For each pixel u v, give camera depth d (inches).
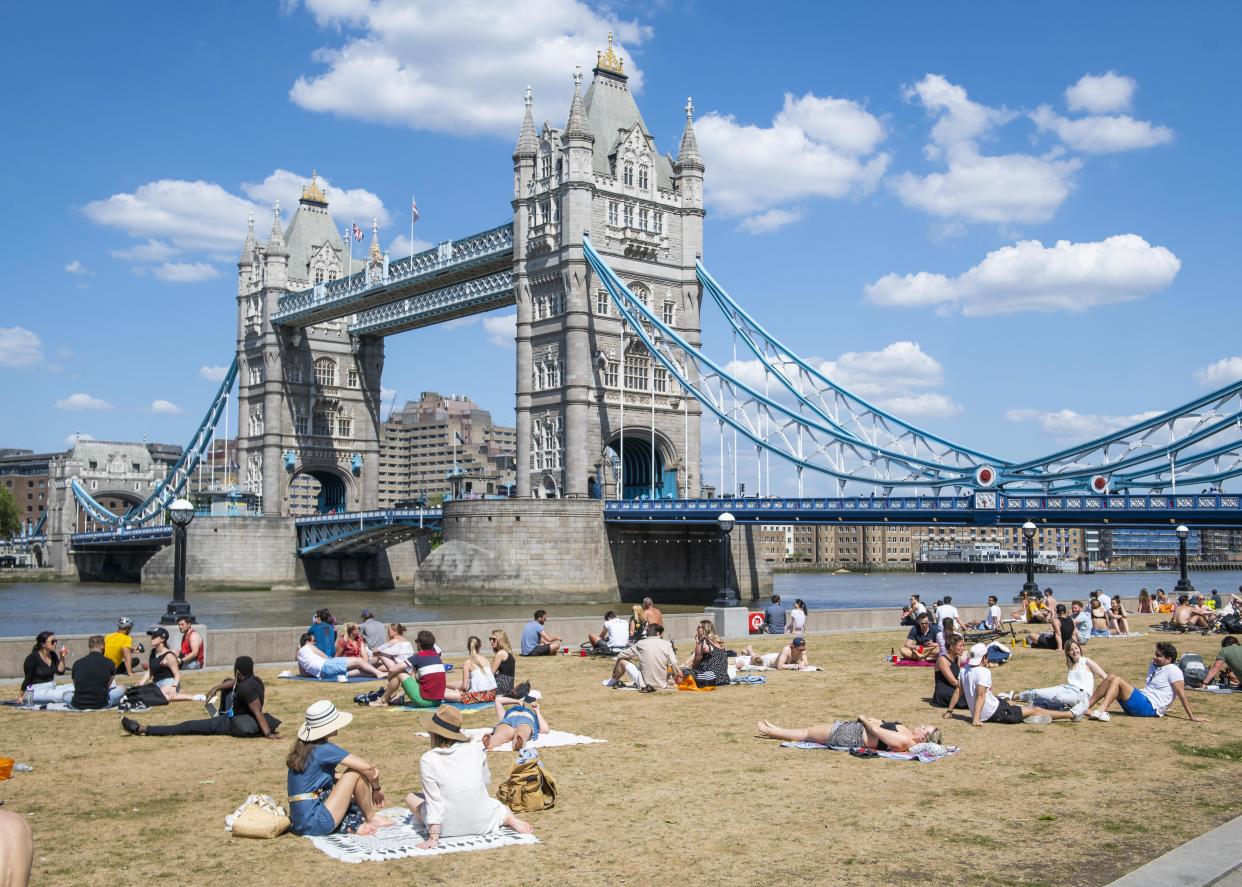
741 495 4574.3
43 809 665.0
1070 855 575.8
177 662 1076.5
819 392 4119.1
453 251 5290.4
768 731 872.3
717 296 4830.2
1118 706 1022.4
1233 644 1141.1
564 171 4726.9
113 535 7337.6
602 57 5036.9
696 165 5044.3
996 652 1352.1
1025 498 3073.3
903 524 3481.8
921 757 795.4
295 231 6761.8
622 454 4758.9
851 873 548.4
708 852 580.7
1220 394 3075.8
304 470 6520.7
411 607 4301.2
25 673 1036.5
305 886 531.2
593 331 4692.4
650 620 1481.3
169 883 534.0
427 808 598.5
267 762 789.2
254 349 6589.6
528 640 1461.6
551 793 665.6
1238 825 615.8
